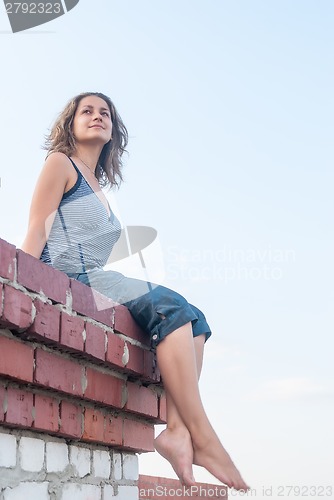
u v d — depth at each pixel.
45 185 2.74
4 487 2.00
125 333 2.59
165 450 2.53
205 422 2.52
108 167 3.21
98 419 2.48
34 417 2.11
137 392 2.72
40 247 2.68
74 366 2.31
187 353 2.56
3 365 1.96
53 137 3.03
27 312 2.04
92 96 3.07
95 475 2.49
